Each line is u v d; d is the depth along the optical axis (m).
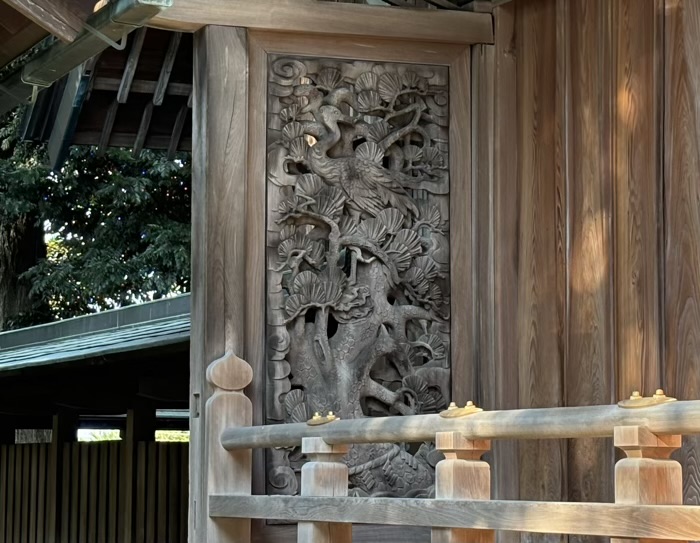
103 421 11.88
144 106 7.42
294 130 5.11
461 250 5.31
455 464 3.68
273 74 5.12
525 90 5.29
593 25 4.99
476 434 3.64
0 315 17.00
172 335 6.45
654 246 4.62
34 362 7.45
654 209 4.64
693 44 4.55
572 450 4.91
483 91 5.36
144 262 15.77
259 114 5.07
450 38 5.30
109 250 15.98
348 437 4.10
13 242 17.03
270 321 4.99
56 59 4.61
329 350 5.05
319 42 5.19
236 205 4.95
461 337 5.26
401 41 5.29
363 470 5.02
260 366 4.93
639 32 4.78
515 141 5.31
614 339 4.77
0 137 16.69
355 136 5.23
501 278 5.23
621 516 3.11
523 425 3.47
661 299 4.59
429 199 5.31
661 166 4.64
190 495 4.89
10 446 9.05
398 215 5.23
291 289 5.03
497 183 5.28
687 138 4.54
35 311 17.06
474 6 5.39
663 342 4.57
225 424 4.75
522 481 5.09
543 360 5.07
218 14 4.99
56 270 16.08
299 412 4.95
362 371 5.09
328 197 5.12
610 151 4.85
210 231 4.91
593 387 4.84
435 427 3.78
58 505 8.23
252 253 4.98
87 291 16.05
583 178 4.98
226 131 4.97
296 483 4.93
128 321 8.88
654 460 3.11
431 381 5.20
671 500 3.11
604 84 4.90
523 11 5.35
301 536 4.21
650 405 3.13
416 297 5.24
